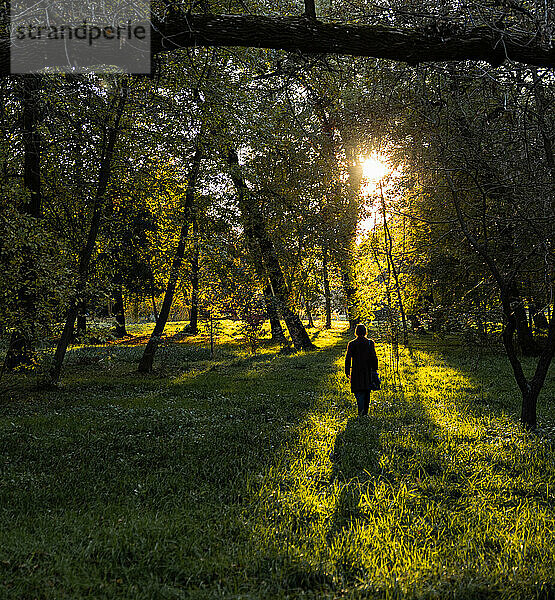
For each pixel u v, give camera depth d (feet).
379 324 54.34
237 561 12.92
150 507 17.12
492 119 20.92
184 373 60.80
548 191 20.51
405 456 22.56
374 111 27.20
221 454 23.44
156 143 51.96
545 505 16.90
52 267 40.96
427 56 12.21
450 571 12.29
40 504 17.17
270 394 41.39
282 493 17.99
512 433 25.77
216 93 30.42
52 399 42.06
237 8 26.16
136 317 216.13
